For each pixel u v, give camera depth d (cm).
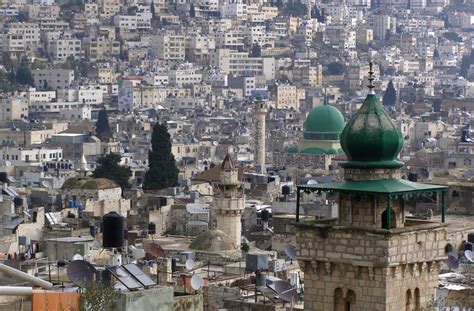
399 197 15288
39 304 14988
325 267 15250
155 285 16200
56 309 15025
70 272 18600
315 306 15325
